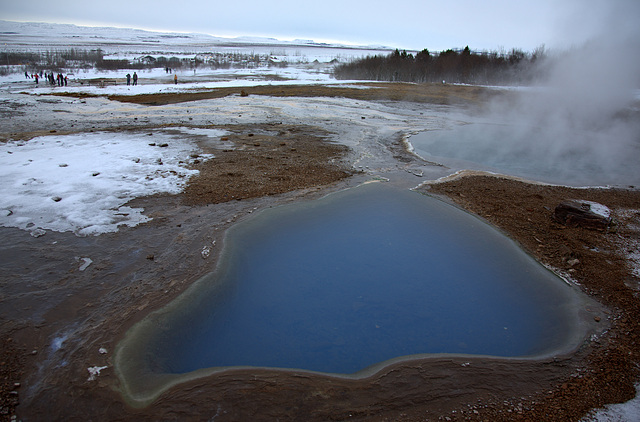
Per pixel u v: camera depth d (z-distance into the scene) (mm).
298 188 6508
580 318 3621
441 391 2787
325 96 18609
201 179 6625
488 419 2580
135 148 8375
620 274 4281
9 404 2539
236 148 8742
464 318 3688
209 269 4070
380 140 10344
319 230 5230
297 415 2545
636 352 3191
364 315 3684
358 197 6340
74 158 7438
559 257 4656
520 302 3932
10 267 3947
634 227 5414
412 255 4723
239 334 3391
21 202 5367
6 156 7414
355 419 2539
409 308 3803
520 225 5465
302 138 10094
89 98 17016
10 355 2904
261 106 15273
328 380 2842
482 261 4633
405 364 3023
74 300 3518
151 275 3924
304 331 3455
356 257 4645
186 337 3293
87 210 5246
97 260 4141
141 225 4949
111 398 2617
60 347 2996
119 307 3449
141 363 2924
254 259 4480
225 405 2598
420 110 15922
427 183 7078
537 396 2775
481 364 3041
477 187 6926
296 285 4086
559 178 7691
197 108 14445
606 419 2566
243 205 5711
